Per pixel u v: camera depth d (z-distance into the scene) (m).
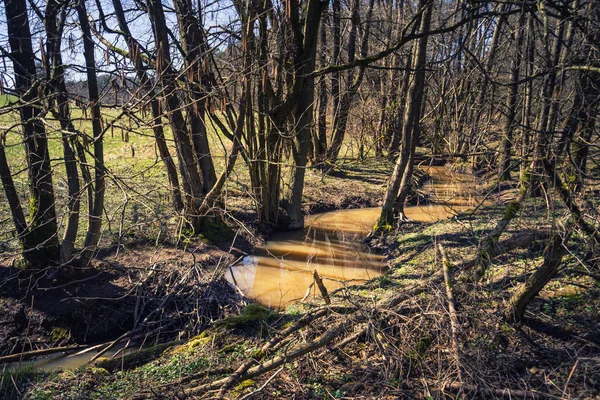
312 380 5.84
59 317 8.43
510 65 10.03
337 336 6.42
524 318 6.36
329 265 11.80
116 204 12.75
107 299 8.84
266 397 5.57
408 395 5.27
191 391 5.73
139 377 6.48
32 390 6.29
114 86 6.88
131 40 9.03
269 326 7.00
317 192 17.38
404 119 12.74
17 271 8.90
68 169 8.86
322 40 19.23
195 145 11.91
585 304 6.63
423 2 11.40
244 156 12.52
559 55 6.89
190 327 8.40
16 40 8.10
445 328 5.80
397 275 9.42
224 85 9.05
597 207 6.09
